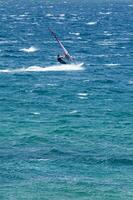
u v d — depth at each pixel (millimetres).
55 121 168250
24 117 173000
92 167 129875
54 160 133500
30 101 194250
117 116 174750
